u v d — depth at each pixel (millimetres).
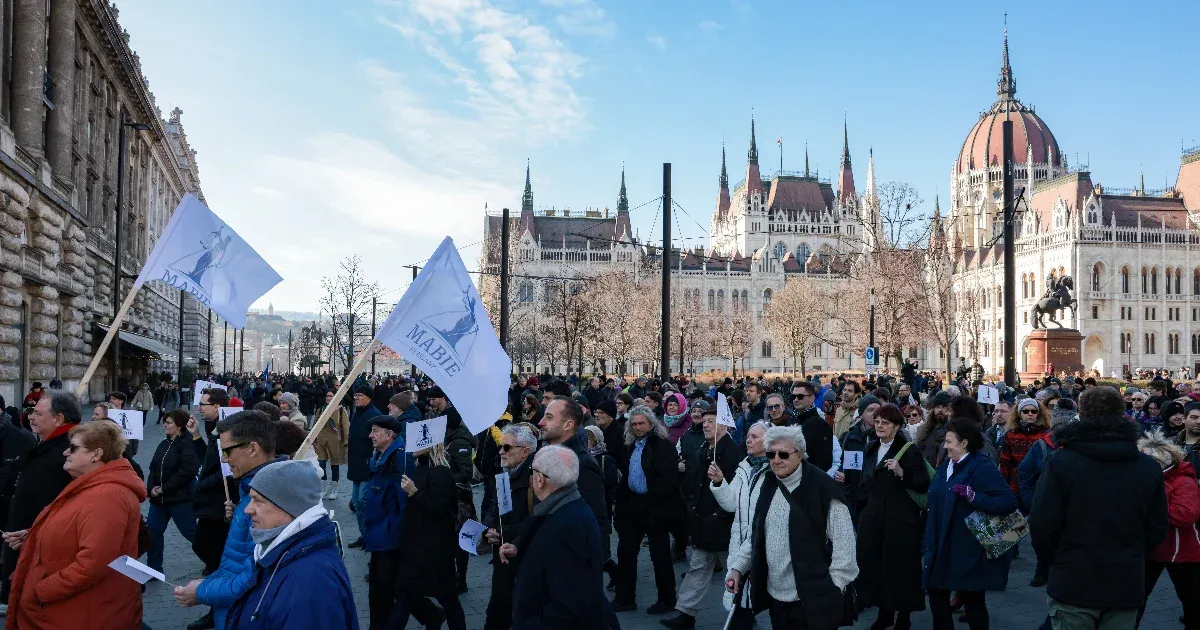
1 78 32375
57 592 6535
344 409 21422
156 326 71312
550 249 157500
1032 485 11508
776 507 7598
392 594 9883
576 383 45750
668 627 10484
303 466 5379
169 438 12516
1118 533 7406
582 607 6691
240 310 10523
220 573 6086
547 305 100000
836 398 18656
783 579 7527
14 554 9961
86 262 45094
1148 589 9508
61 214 37812
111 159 56156
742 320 130625
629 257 158875
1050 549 7719
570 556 6758
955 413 11117
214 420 12688
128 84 58625
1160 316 118750
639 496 11281
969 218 154125
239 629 5148
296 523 5168
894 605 9758
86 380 9406
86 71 46219
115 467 7125
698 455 10852
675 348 106375
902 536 9797
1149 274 119250
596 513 8797
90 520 6676
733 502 9375
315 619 4961
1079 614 7523
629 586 11438
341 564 5324
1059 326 46688
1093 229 117250
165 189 85438
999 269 125375
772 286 160375
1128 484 7430
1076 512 7504
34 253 33344
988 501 8953
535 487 7043
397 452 9766
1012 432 13328
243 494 6867
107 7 47531
